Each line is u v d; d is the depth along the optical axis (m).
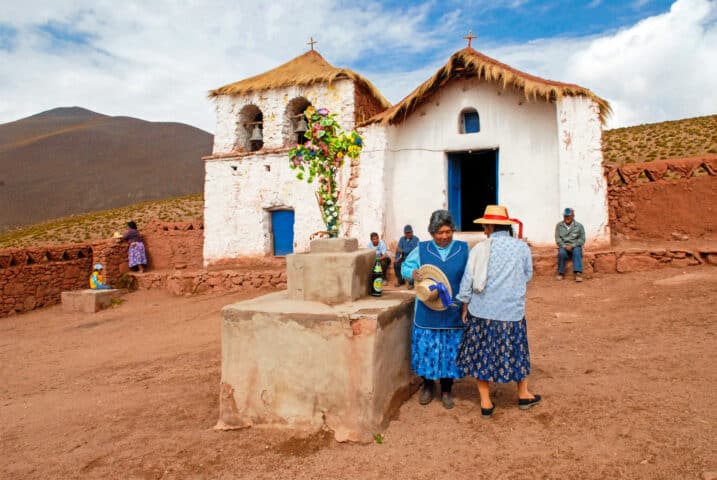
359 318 4.05
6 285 13.20
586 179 10.86
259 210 14.73
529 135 11.91
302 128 14.31
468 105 12.53
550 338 6.43
